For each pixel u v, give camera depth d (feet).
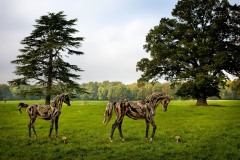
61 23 149.59
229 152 39.32
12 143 49.03
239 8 147.95
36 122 81.35
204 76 129.49
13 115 101.09
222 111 102.12
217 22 142.61
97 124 74.13
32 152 41.75
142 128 64.85
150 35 154.71
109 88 542.16
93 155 39.52
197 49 135.85
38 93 138.00
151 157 37.86
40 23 150.30
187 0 152.05
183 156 37.96
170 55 145.18
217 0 150.30
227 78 137.80
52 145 46.70
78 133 59.72
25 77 140.77
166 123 73.26
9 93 537.24
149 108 48.75
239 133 54.60
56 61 143.02
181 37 152.25
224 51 135.03
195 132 57.36
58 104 51.29
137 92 476.13
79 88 146.10
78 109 119.14
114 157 38.34
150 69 153.89
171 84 156.35
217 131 57.52
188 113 97.50
